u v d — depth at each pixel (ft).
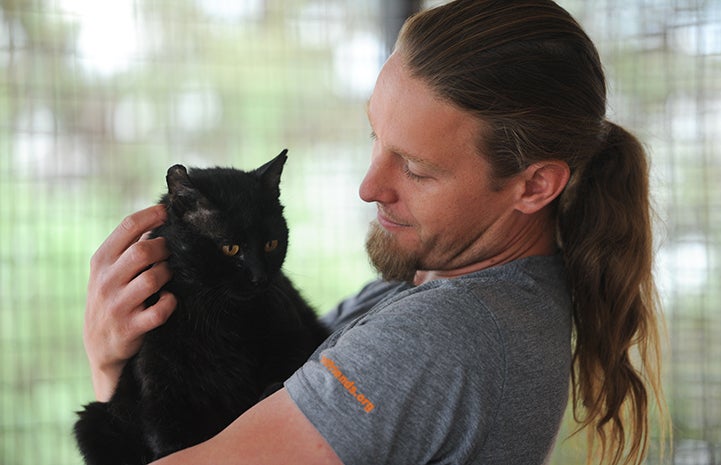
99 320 5.37
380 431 3.92
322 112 11.35
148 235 5.87
